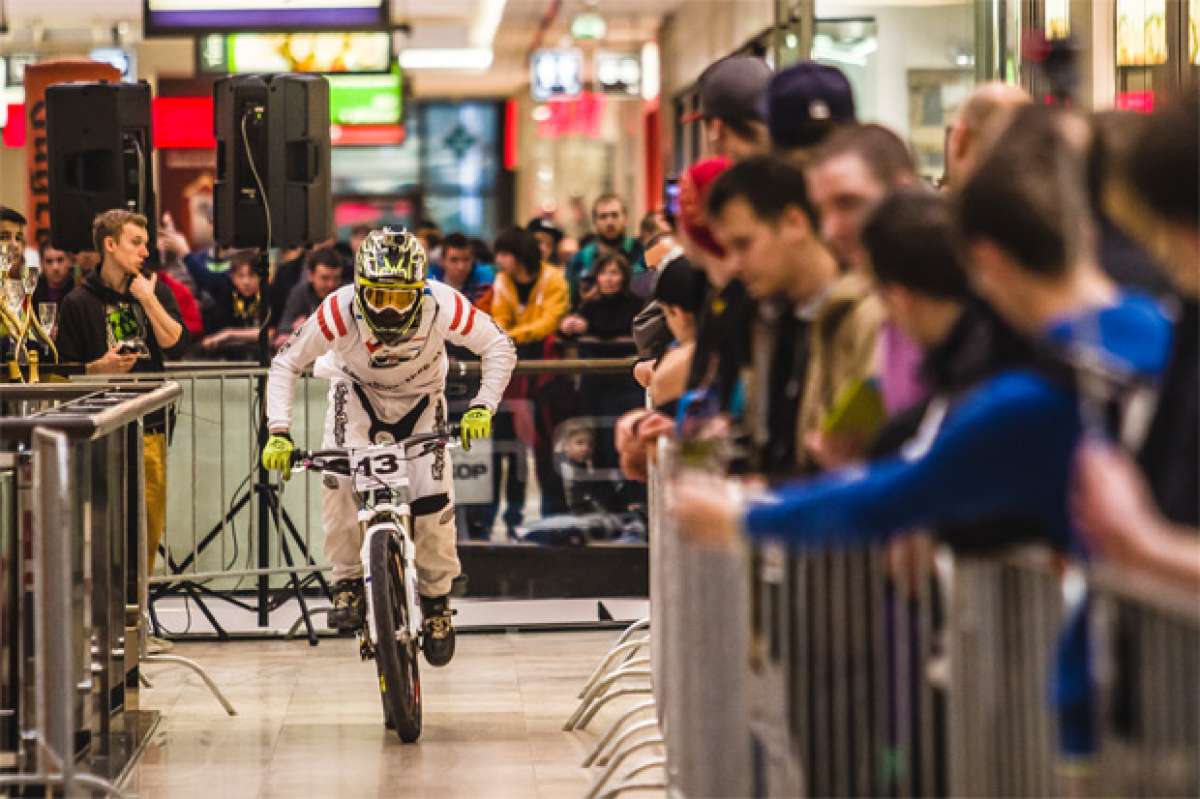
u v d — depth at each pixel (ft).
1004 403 17.51
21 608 33.45
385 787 39.88
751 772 23.57
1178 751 15.11
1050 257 17.49
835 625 21.36
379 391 45.14
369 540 42.70
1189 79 50.85
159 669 53.88
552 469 63.46
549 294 80.69
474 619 60.75
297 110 65.05
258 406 60.44
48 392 40.14
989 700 18.71
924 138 61.57
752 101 31.50
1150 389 17.40
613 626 59.98
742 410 27.94
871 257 19.99
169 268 88.84
